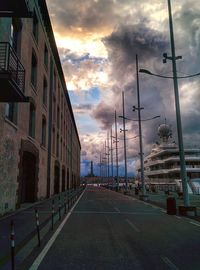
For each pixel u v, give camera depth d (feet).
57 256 25.26
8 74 34.19
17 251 26.76
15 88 36.94
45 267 21.94
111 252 26.89
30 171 86.89
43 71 101.71
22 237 32.76
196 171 208.44
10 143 58.85
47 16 102.06
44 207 70.44
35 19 90.33
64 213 58.95
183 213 57.82
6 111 59.00
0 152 52.03
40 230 38.37
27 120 75.46
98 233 36.86
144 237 34.40
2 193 53.42
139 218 53.06
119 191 204.74
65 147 188.55
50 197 114.11
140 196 110.52
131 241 31.99
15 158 62.85
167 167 225.56
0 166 52.13
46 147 108.58
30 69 79.05
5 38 53.98
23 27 69.51
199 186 193.57
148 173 257.55
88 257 25.02
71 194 139.54
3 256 24.67
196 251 27.45
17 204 64.49
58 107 149.59
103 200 106.11
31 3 77.92
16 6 35.86
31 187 86.17
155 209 71.67
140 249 28.19
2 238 31.94
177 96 65.67
